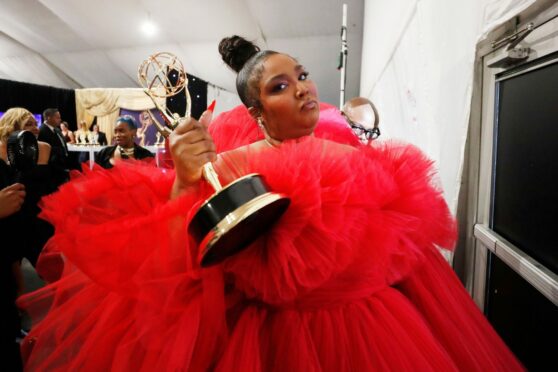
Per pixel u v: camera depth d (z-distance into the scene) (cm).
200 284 48
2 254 105
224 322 48
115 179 52
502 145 79
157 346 44
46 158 178
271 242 45
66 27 554
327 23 468
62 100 650
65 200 51
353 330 49
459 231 96
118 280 45
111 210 52
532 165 66
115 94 638
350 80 644
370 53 328
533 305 67
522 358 71
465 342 55
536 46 63
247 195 40
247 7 450
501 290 81
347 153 55
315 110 57
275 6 430
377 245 48
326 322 49
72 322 55
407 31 146
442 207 61
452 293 62
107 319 51
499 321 82
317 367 45
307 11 438
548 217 60
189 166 46
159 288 44
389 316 50
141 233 47
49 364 54
